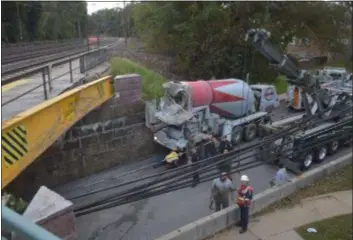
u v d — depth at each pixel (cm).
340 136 1520
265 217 989
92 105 1134
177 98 1490
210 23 2542
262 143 1168
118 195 782
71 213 444
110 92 1355
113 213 1024
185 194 1147
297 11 2758
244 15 2702
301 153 1330
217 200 970
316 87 1480
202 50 2530
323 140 1441
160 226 954
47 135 757
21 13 4325
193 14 2612
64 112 873
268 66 2619
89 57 1723
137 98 1448
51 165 1204
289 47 4206
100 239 888
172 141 1406
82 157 1298
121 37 6419
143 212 1030
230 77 2581
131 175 1319
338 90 1719
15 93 1020
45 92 888
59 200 453
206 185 1212
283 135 1238
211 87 1515
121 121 1406
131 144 1459
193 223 866
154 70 2420
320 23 2941
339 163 1333
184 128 1386
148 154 1533
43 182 1188
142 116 1478
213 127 1545
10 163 588
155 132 1479
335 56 4250
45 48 2792
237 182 1227
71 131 1249
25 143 645
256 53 2542
